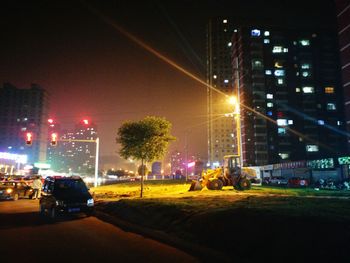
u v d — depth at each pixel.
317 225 8.09
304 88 94.75
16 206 20.88
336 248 6.68
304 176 52.28
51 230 12.01
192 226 10.37
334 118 93.31
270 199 17.30
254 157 91.00
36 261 7.64
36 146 151.38
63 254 8.32
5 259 7.80
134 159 24.98
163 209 13.79
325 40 97.88
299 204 13.99
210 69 149.88
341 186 36.66
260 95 93.94
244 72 95.62
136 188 37.62
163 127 24.75
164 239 9.81
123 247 9.16
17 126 151.38
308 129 92.31
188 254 8.34
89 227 12.73
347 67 49.22
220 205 14.02
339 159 45.03
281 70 95.69
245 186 29.06
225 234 8.81
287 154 90.94
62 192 15.77
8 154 83.56
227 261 7.27
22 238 10.45
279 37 97.75
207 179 29.80
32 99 154.12
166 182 51.97
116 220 13.91
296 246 7.11
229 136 142.50
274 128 92.25
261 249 7.48
